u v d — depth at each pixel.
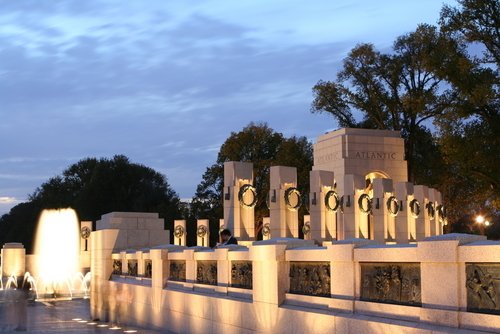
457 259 9.01
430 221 45.91
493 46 34.22
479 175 35.91
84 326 21.41
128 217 25.84
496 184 35.50
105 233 25.33
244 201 31.48
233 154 71.94
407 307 9.86
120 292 23.23
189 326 17.36
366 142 50.12
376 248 10.58
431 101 47.47
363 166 49.78
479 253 8.68
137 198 84.94
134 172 86.25
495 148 33.59
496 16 33.34
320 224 36.69
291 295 12.88
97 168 85.69
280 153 68.25
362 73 56.66
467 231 75.75
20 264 45.41
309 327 11.84
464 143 33.75
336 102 58.88
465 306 8.92
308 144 72.81
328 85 58.41
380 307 10.41
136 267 22.73
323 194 37.00
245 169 32.34
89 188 84.25
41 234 86.81
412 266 9.90
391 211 41.38
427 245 9.44
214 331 15.78
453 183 60.12
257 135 72.00
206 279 17.17
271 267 13.26
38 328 20.73
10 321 23.17
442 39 35.00
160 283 19.64
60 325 21.80
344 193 40.53
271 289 13.24
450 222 64.50
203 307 16.45
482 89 31.72
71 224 82.94
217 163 74.12
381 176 50.47
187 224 76.62
